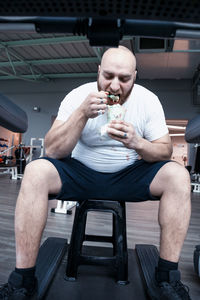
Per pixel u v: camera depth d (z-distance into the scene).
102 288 0.97
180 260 1.47
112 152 1.02
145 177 0.92
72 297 0.89
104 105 0.84
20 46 6.74
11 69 8.60
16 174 6.23
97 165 1.02
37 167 0.83
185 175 0.86
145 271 1.07
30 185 0.80
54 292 0.92
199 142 1.15
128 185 0.94
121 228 1.04
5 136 9.46
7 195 3.68
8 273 1.17
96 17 0.37
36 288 0.80
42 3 0.35
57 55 7.34
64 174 0.89
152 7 0.35
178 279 0.83
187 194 0.85
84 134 1.03
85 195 0.98
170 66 6.71
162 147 0.96
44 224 0.81
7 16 0.39
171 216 0.85
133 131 0.85
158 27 0.41
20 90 9.34
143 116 1.03
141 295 0.93
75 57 7.46
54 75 8.87
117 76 0.89
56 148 0.92
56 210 2.68
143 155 0.92
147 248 1.38
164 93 8.27
